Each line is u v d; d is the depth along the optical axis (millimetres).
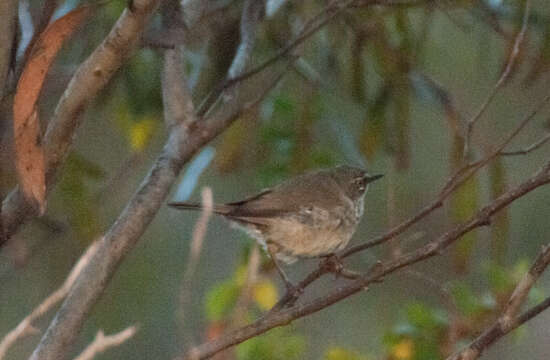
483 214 6895
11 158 8094
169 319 14367
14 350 13555
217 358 8477
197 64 12438
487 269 10008
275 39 12438
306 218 9891
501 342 13523
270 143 12102
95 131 14648
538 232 14930
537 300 9867
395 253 7859
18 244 11461
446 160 15250
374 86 14523
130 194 14914
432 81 11656
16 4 6809
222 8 12094
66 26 6969
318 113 12398
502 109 14727
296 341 9820
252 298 9703
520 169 15156
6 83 7250
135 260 14555
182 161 8664
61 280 12648
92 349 5738
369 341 14109
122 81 13023
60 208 11883
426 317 9703
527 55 12008
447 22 14273
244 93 11844
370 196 14852
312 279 8086
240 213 9617
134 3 6941
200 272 14914
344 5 9805
